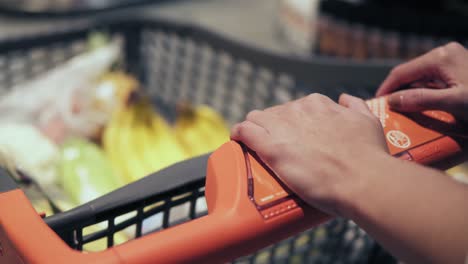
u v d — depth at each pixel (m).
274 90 1.54
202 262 0.51
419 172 0.52
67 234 0.59
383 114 0.71
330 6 2.45
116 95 1.50
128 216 0.98
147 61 1.76
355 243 1.05
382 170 0.52
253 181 0.57
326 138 0.57
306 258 0.99
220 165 0.59
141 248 0.49
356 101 0.67
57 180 1.23
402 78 0.78
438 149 0.67
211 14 3.40
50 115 1.41
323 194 0.53
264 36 3.13
